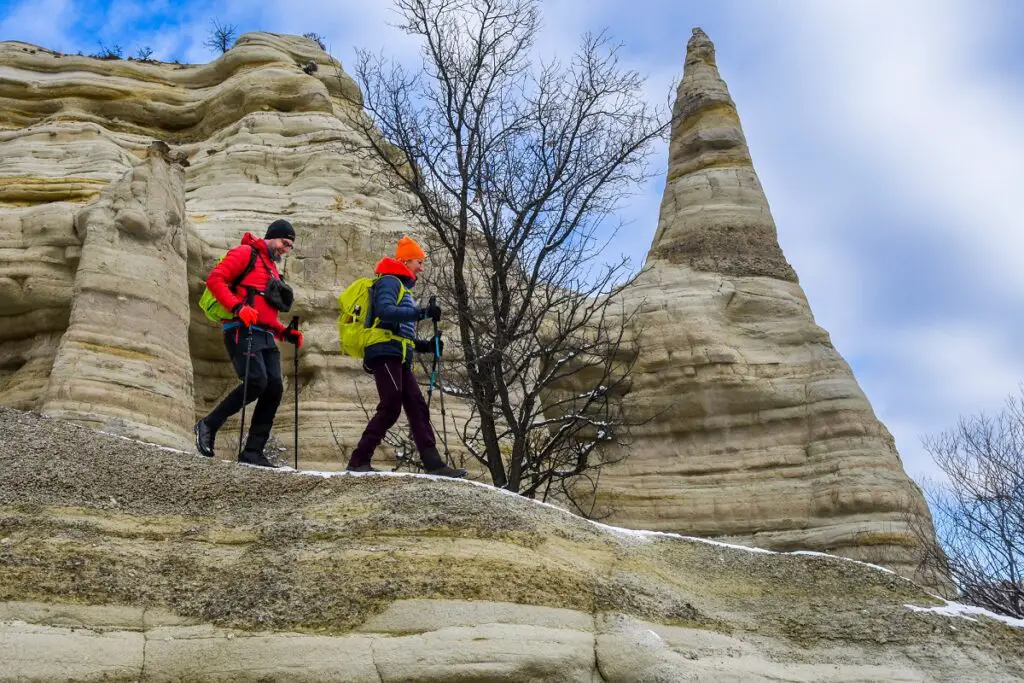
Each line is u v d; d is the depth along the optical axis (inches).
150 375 694.5
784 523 912.3
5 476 414.0
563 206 652.1
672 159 1235.9
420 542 390.6
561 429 649.0
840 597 437.4
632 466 967.6
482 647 357.7
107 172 902.4
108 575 364.2
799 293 1080.2
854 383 989.2
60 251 751.1
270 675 344.8
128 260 722.2
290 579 372.2
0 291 740.7
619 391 995.9
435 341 471.5
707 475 953.5
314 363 842.8
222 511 413.1
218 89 1089.4
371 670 348.8
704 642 387.9
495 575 382.0
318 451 799.1
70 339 679.1
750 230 1141.1
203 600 364.8
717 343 997.2
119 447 463.2
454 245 668.1
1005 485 804.0
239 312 464.8
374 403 839.7
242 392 468.8
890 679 382.6
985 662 398.0
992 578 765.3
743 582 440.1
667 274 1085.8
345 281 887.1
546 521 427.5
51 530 377.7
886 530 871.1
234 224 891.4
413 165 669.3
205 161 997.2
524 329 695.7
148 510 407.2
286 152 1000.9
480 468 785.6
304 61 1135.0
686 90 1262.3
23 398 725.9
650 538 454.6
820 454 944.3
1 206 844.6
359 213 933.2
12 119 1051.3
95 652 338.6
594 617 385.7
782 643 399.9
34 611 345.1
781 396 978.1
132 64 1107.9
